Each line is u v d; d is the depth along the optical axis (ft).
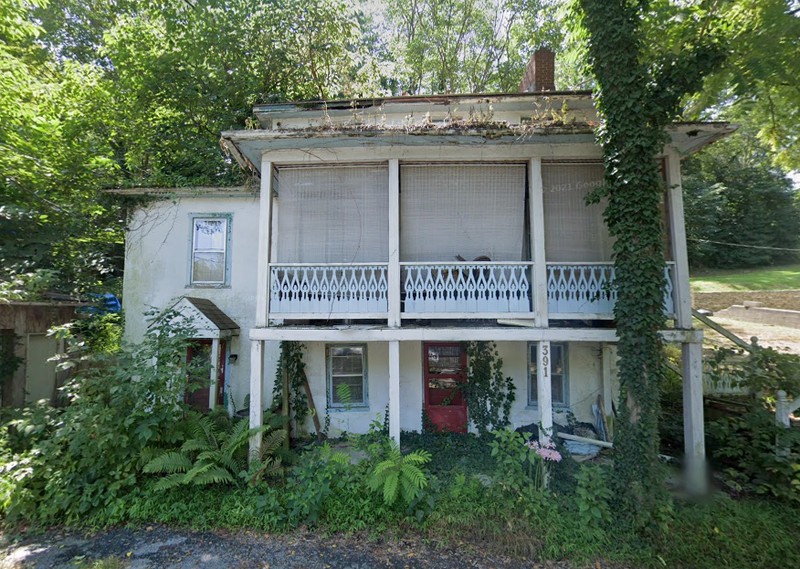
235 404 29.09
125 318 30.32
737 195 88.74
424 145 21.86
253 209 30.99
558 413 27.25
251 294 30.42
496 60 66.49
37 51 40.22
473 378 27.40
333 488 18.60
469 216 23.21
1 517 17.22
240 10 43.21
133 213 31.35
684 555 15.35
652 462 17.22
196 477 17.90
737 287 68.74
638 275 18.19
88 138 33.86
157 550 15.76
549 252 22.75
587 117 29.48
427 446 25.44
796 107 29.17
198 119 44.27
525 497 17.21
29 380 27.58
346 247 23.18
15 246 26.89
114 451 18.63
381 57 68.33
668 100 18.29
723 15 25.25
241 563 15.10
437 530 17.01
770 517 16.90
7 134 26.99
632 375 18.16
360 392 28.76
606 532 16.51
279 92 46.29
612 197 19.13
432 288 21.68
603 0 19.04
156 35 42.91
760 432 19.83
